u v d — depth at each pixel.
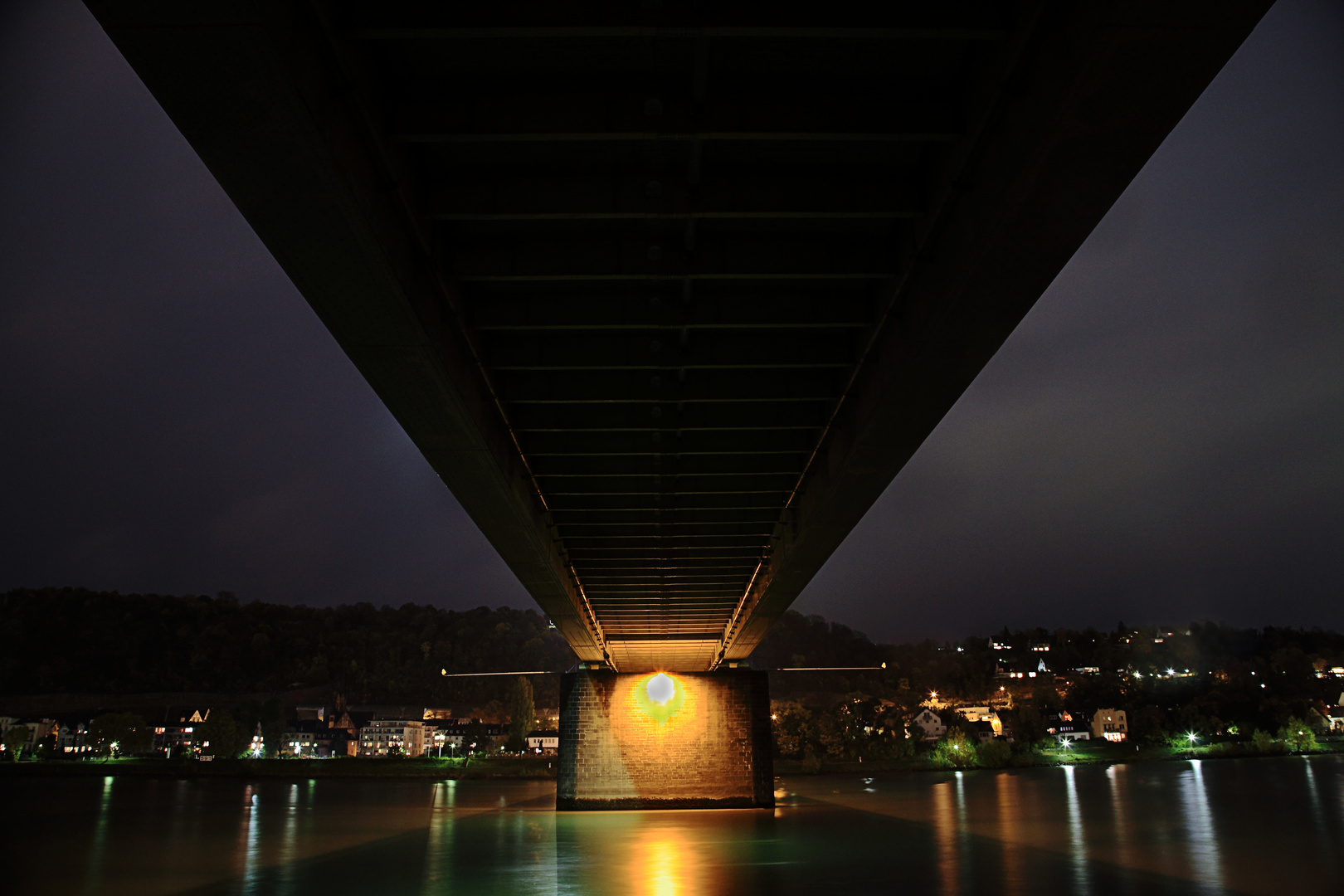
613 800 50.56
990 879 38.59
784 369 19.44
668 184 13.09
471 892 34.59
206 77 8.68
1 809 92.12
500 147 12.52
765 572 33.25
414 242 13.08
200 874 45.00
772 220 14.40
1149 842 54.94
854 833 55.22
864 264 14.84
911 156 12.90
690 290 15.86
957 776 136.00
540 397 19.22
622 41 10.61
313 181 10.21
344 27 9.64
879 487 21.64
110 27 8.02
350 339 14.01
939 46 10.89
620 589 38.12
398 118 11.34
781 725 160.75
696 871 37.97
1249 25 8.06
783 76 11.35
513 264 14.73
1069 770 144.75
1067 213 10.94
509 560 28.19
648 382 19.39
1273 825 65.31
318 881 40.69
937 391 16.23
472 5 9.78
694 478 25.42
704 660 56.75
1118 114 9.23
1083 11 8.52
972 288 12.58
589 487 25.50
